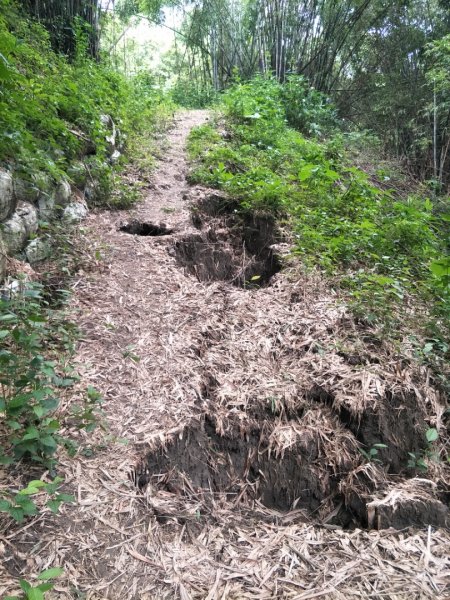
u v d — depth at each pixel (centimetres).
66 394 257
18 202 352
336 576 194
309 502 269
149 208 535
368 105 1334
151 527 203
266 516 248
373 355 323
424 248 496
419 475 275
